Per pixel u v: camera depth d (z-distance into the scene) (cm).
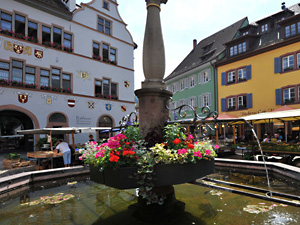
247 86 2133
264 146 909
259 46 2064
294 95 1786
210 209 303
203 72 2684
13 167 885
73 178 552
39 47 1647
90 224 267
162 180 260
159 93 351
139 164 255
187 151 276
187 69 2922
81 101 1861
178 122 329
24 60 1565
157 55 369
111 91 2144
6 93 1456
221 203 328
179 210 301
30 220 286
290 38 1778
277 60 1892
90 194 401
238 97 2225
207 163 302
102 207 327
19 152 1633
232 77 2311
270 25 2133
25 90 1542
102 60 2066
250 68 2106
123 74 2247
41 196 397
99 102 1998
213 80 2522
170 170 263
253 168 589
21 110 1513
